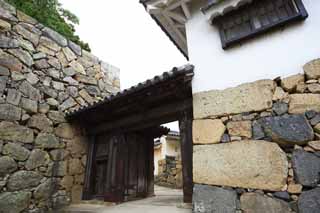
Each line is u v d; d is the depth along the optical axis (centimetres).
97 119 413
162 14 311
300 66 195
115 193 349
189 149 268
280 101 196
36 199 332
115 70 625
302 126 179
